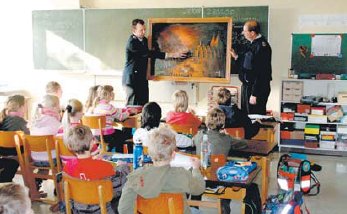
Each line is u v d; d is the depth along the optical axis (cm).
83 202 270
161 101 727
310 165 469
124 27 719
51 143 395
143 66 659
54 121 429
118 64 730
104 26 728
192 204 274
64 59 754
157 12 702
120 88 743
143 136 333
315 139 653
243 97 631
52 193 457
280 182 468
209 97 698
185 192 232
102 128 485
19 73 782
